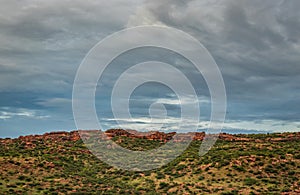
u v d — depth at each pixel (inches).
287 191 2134.6
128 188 2385.6
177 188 2284.7
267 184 2256.4
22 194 2084.2
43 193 2149.4
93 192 2234.3
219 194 2117.4
